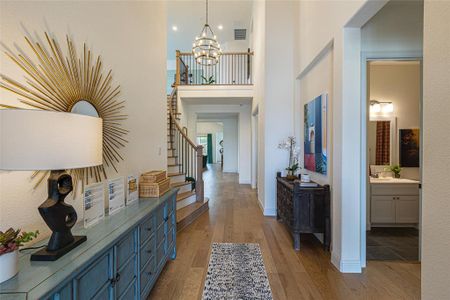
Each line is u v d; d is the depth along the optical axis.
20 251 1.26
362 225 2.71
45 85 1.50
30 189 1.39
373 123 4.39
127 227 1.62
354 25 2.48
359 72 2.55
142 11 2.97
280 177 4.39
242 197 6.50
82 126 1.21
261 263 2.82
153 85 3.34
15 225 1.29
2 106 1.24
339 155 2.64
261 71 5.29
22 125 1.04
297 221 3.20
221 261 2.88
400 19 2.83
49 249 1.20
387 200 4.02
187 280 2.46
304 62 3.90
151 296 2.20
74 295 1.11
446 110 1.09
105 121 2.16
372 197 4.03
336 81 2.69
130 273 1.72
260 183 5.47
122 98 2.47
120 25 2.45
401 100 4.38
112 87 2.28
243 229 4.00
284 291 2.27
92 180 1.97
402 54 2.86
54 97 1.57
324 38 3.03
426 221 1.19
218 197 6.50
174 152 6.07
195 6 7.83
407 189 4.00
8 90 1.27
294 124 4.61
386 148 4.40
